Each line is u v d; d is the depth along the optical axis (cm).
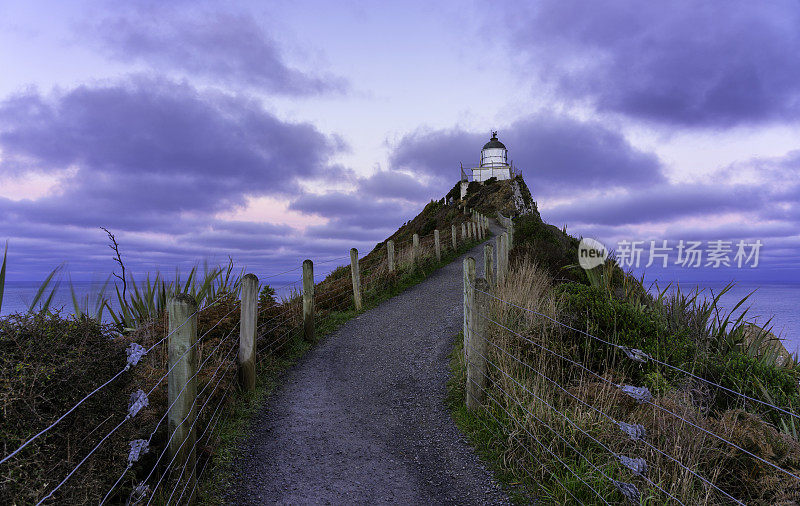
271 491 344
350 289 1030
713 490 310
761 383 416
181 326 307
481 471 374
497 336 528
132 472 262
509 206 4191
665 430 341
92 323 270
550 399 414
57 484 204
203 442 376
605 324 547
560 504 318
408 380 588
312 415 489
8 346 224
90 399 238
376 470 384
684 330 545
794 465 313
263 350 620
